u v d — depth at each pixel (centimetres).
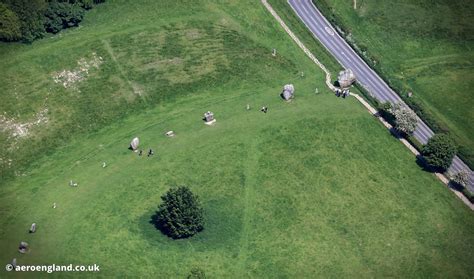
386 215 17350
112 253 15700
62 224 16312
